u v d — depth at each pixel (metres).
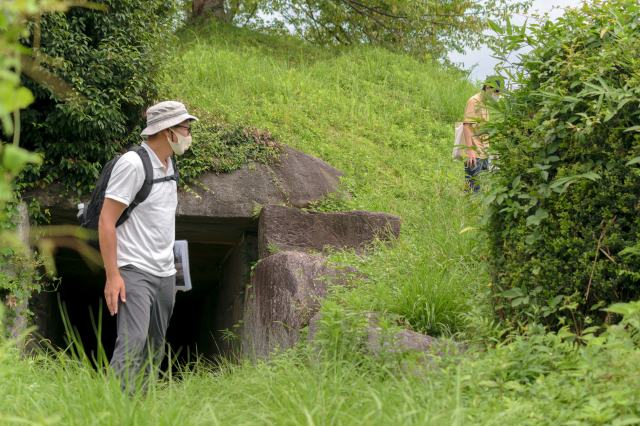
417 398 3.61
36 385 3.95
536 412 3.29
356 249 8.61
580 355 3.79
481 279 5.94
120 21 9.48
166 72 11.80
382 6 22.17
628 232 4.48
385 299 5.95
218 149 9.67
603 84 4.48
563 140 4.70
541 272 4.68
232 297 10.80
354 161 11.55
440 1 21.94
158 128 5.06
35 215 8.78
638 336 3.63
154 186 5.05
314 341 5.07
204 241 10.82
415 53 21.77
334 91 15.16
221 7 21.08
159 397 3.79
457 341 5.42
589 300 4.55
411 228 9.00
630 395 3.12
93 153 9.12
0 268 8.06
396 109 14.92
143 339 4.88
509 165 4.98
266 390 3.92
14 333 7.91
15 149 1.39
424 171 11.91
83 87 8.95
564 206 4.60
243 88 13.70
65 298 14.88
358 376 4.23
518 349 3.97
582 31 4.88
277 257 7.23
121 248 4.98
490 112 5.25
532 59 5.02
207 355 14.04
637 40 4.65
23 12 1.45
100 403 3.41
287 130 12.17
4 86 1.33
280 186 9.72
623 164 4.45
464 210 8.04
